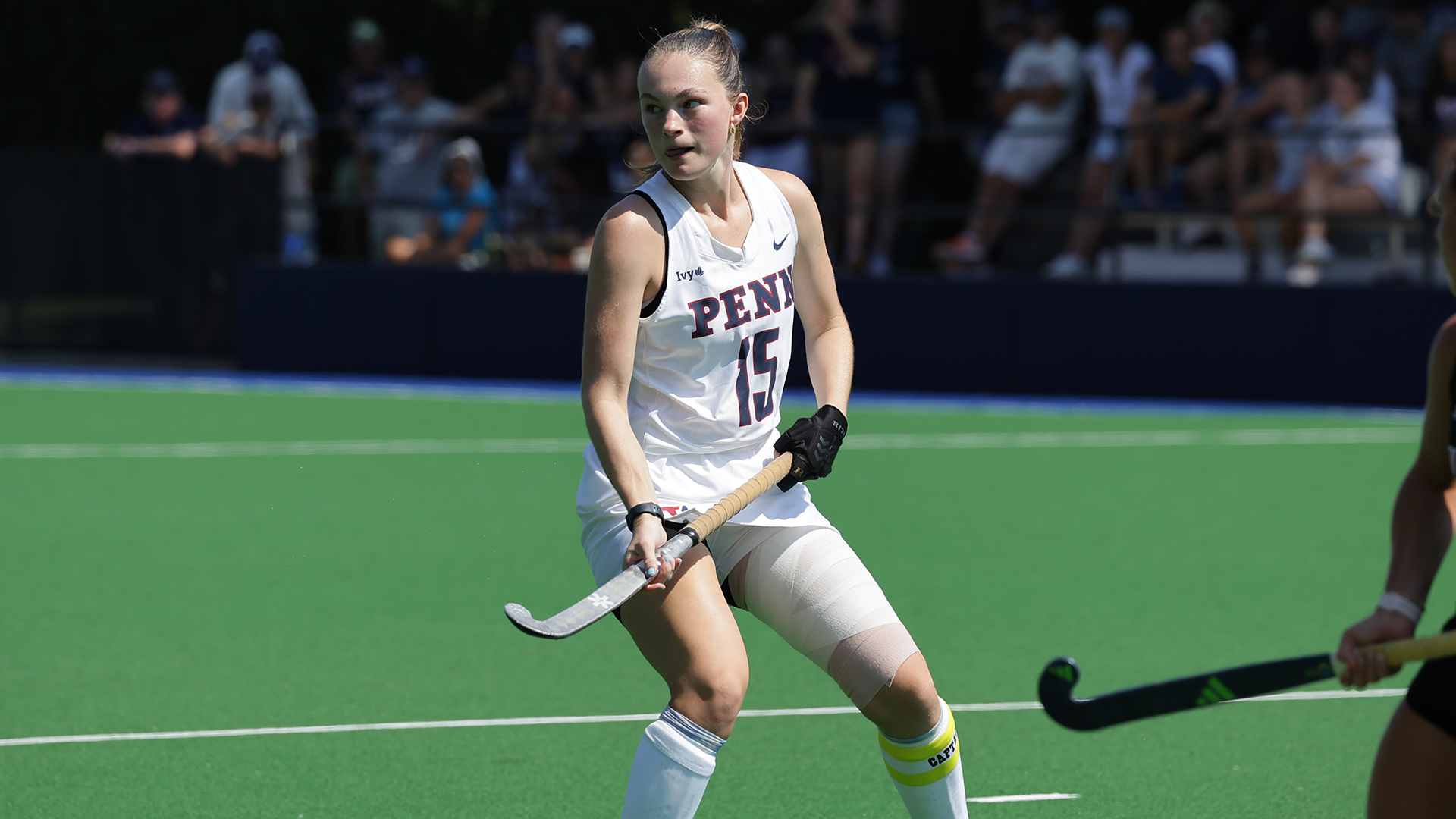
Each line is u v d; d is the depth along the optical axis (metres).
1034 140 50.78
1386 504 33.38
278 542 29.75
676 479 13.41
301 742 18.77
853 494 34.34
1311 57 52.25
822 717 19.69
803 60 53.97
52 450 40.03
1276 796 17.05
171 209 56.12
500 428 43.78
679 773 12.53
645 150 52.53
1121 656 22.38
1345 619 24.44
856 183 51.88
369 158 55.16
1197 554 28.86
